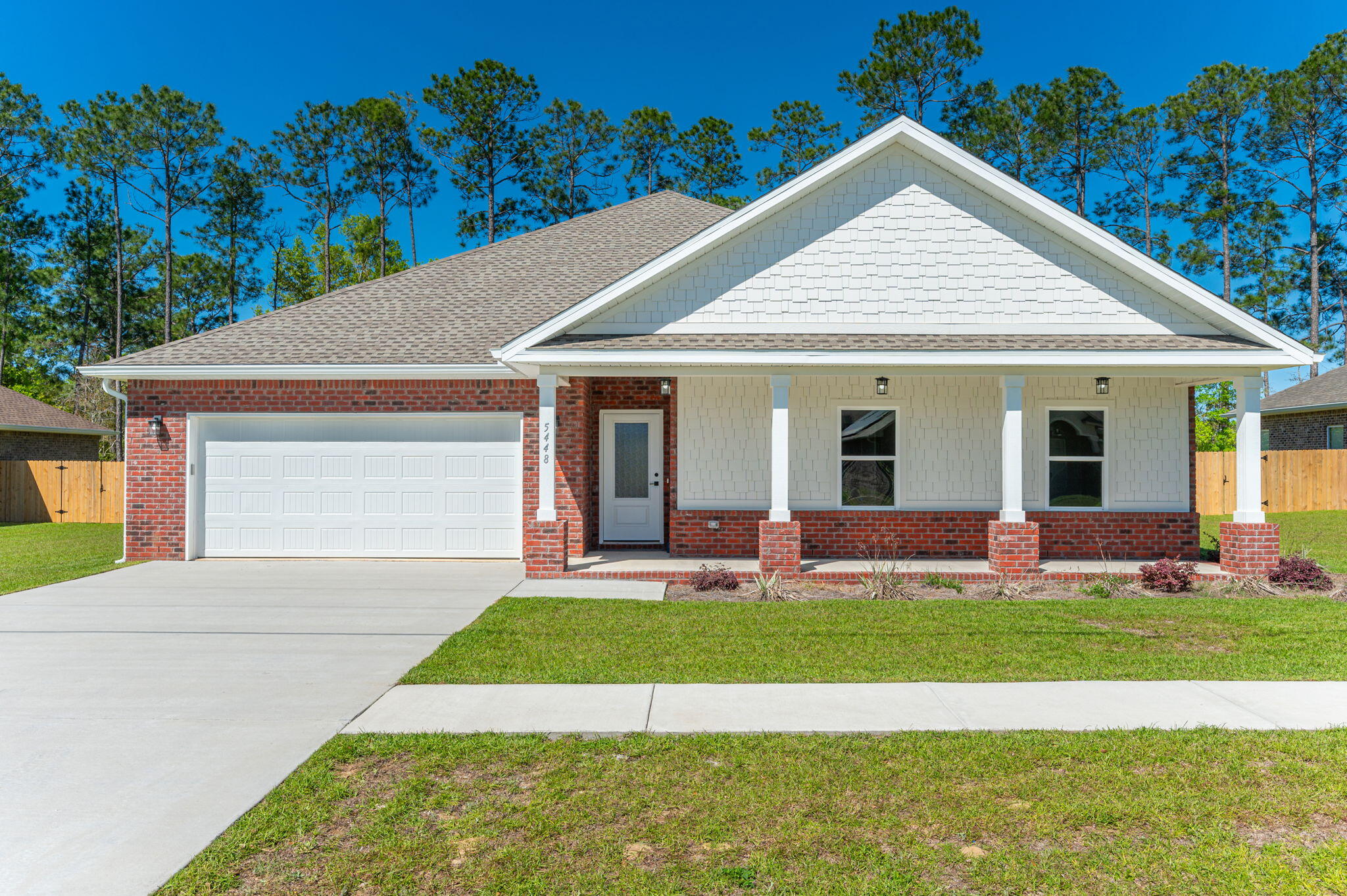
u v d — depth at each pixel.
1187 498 12.86
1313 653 7.37
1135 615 9.06
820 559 12.77
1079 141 36.97
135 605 9.80
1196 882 3.55
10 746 5.19
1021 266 12.11
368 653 7.53
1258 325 11.20
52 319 43.66
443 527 13.42
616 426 14.75
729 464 13.10
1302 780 4.55
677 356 11.23
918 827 4.05
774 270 12.23
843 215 12.22
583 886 3.54
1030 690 6.29
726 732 5.35
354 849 3.86
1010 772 4.69
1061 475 13.02
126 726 5.57
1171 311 11.93
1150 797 4.35
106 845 3.89
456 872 3.66
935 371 11.56
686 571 11.57
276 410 13.41
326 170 40.22
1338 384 27.31
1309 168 37.62
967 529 12.93
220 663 7.22
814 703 5.98
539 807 4.28
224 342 14.10
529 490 13.27
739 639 7.99
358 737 5.30
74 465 22.53
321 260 48.97
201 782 4.62
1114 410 12.91
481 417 13.40
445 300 15.62
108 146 37.44
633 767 4.80
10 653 7.57
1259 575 11.15
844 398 13.07
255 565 12.88
